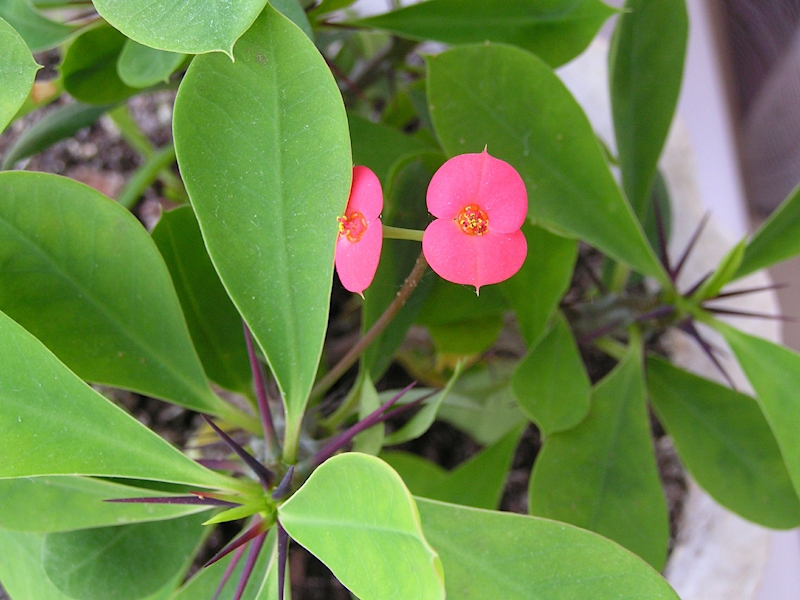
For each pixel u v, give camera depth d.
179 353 0.19
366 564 0.15
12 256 0.18
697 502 0.27
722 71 0.34
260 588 0.18
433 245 0.16
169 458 0.18
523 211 0.16
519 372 0.21
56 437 0.17
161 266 0.19
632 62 0.23
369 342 0.19
